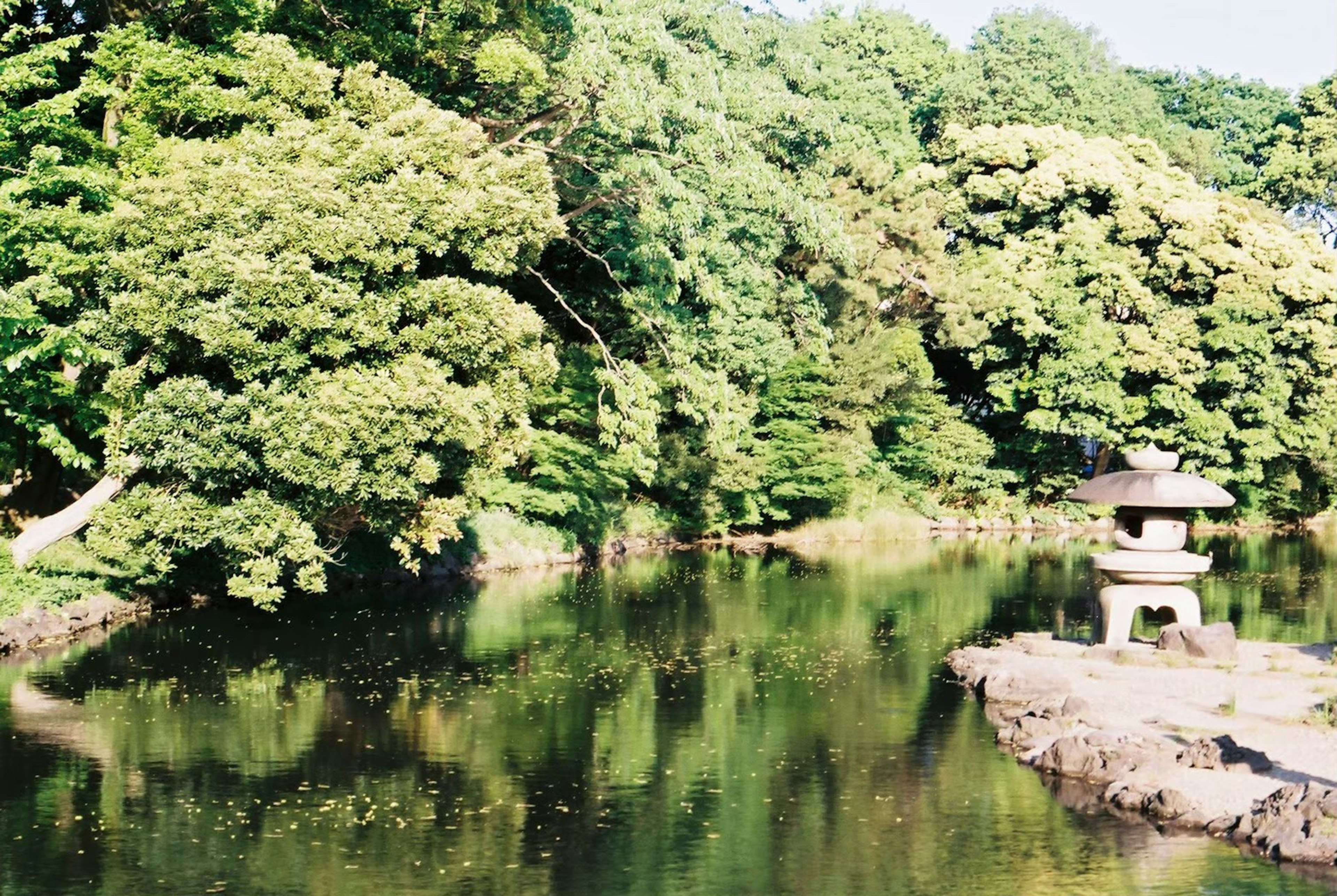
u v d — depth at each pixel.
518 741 19.33
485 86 37.06
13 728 19.84
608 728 20.11
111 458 26.23
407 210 26.56
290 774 17.66
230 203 25.66
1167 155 69.69
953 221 62.69
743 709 21.34
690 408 39.44
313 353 25.88
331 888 13.76
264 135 27.31
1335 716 18.98
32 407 29.41
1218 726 18.86
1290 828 14.62
